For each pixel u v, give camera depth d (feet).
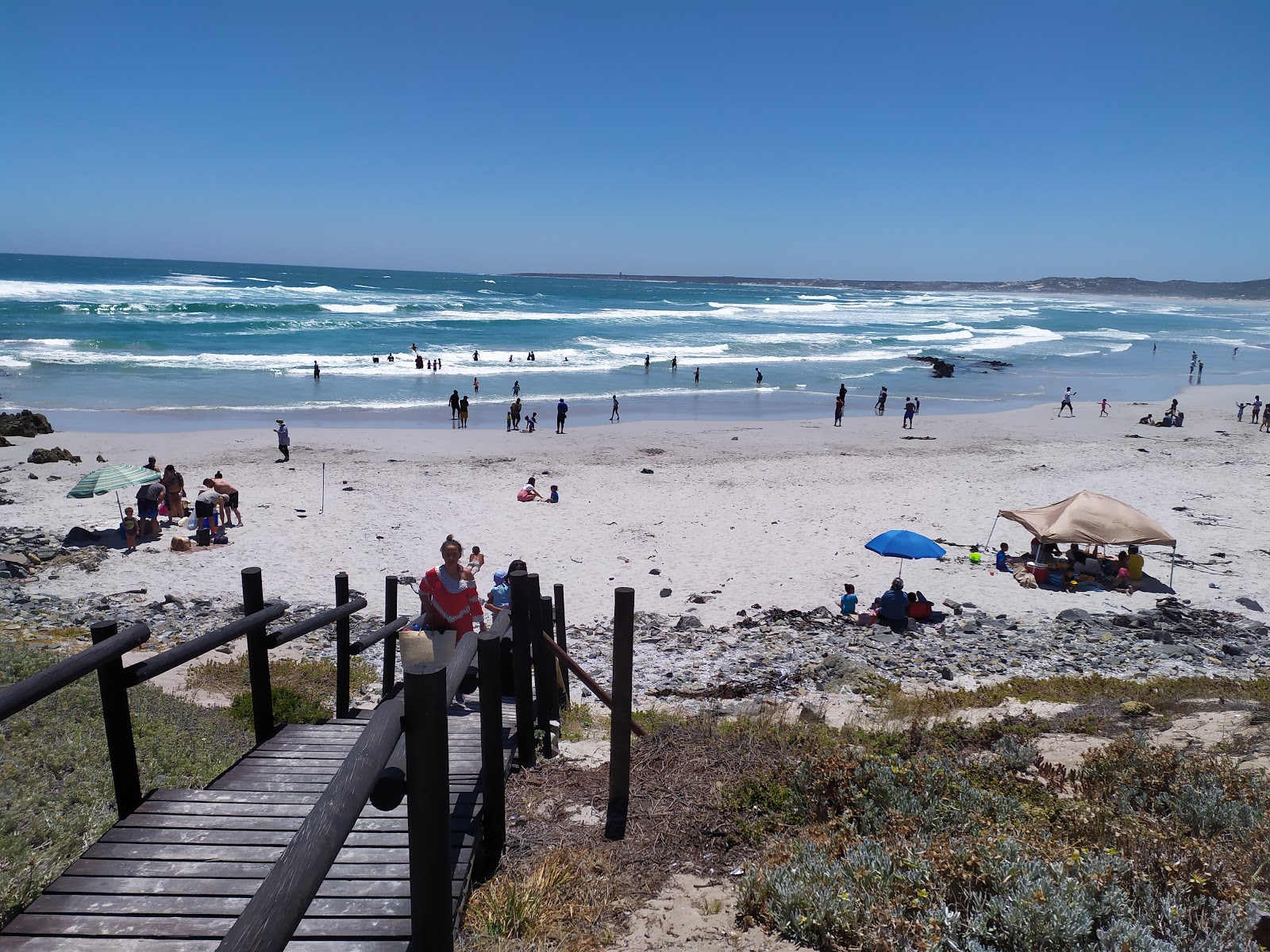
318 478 80.79
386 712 9.84
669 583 57.67
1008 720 27.96
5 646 27.84
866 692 37.29
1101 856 14.29
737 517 72.33
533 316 280.10
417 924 10.13
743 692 37.78
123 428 104.06
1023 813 17.12
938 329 302.25
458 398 114.01
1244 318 475.31
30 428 94.89
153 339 180.75
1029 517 61.26
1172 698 31.58
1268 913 12.20
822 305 465.06
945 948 12.35
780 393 151.23
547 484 82.23
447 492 77.82
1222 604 54.85
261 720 18.21
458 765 17.66
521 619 19.42
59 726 19.79
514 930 13.35
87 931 10.97
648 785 18.98
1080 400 151.33
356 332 211.00
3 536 59.62
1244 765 21.13
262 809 14.15
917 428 118.83
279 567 57.52
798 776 18.34
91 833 15.01
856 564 61.82
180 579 54.39
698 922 14.02
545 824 17.28
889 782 17.66
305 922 11.74
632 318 295.07
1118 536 57.57
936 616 52.13
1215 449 104.53
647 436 109.60
